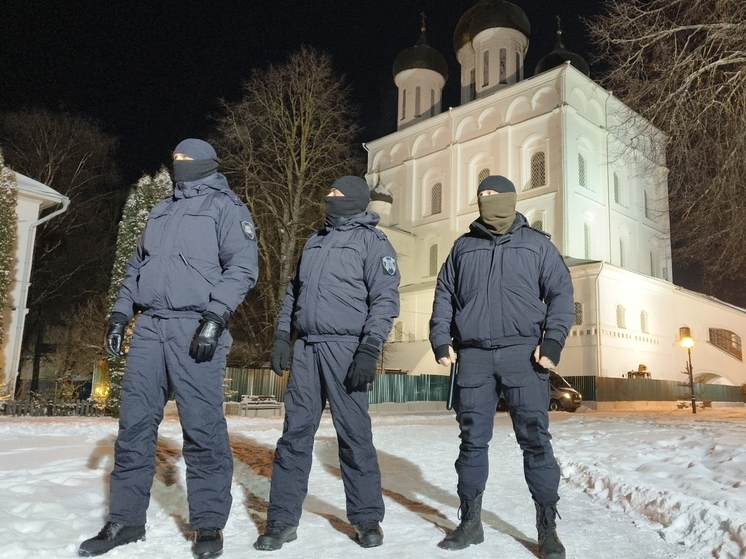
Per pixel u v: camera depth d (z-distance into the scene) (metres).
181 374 3.48
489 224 3.86
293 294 4.09
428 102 51.47
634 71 13.17
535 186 39.44
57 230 32.53
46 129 32.91
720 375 38.53
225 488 3.48
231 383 22.67
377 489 3.65
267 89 27.25
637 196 44.22
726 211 13.00
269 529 3.49
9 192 17.83
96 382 22.08
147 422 3.53
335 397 3.70
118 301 3.74
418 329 40.19
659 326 38.19
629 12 12.84
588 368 33.28
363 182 4.08
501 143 41.31
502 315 3.67
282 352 3.91
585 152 40.12
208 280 3.62
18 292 19.30
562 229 37.00
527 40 47.56
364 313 3.82
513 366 3.62
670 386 36.66
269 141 27.47
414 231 45.81
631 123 13.80
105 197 35.16
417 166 46.94
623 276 35.81
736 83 12.17
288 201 27.11
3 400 16.83
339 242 3.88
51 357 32.41
